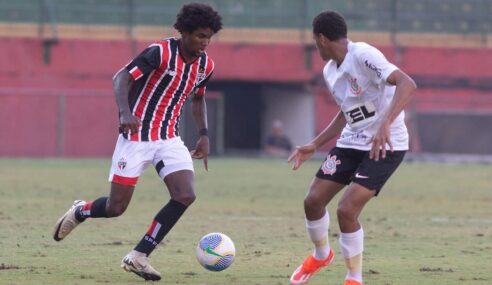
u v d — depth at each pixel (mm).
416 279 24625
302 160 24578
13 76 100625
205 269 25906
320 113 108312
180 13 23562
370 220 41281
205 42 23625
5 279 23672
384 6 112500
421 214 44438
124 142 24141
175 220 23859
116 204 24531
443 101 104688
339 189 23453
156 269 25922
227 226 37688
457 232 36656
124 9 107312
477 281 24344
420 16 113438
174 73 23875
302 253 29734
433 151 101625
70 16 105625
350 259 22391
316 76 107688
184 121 95312
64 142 96438
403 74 21797
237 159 97125
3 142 95062
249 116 112000
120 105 23047
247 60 106688
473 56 110438
